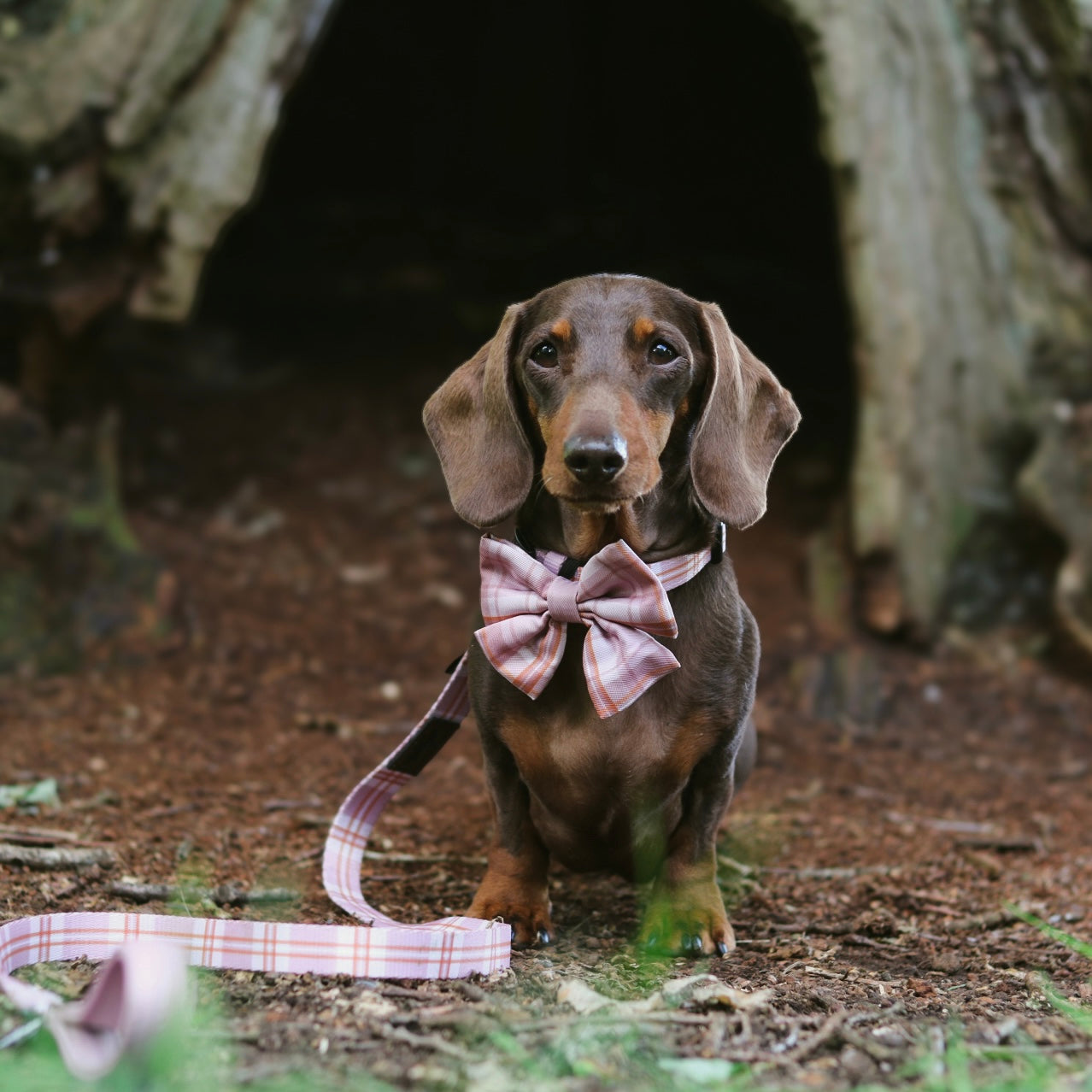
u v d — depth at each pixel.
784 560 7.82
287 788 4.89
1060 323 7.06
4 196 6.11
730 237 11.96
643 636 2.99
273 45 6.43
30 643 6.27
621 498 2.80
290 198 12.12
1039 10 6.81
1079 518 6.85
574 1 11.98
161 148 6.30
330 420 8.92
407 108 12.35
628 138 12.25
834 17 6.75
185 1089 2.05
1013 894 3.94
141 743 5.43
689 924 3.10
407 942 2.70
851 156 6.76
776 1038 2.45
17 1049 2.22
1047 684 6.68
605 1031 2.35
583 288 3.14
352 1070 2.17
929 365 6.89
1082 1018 2.55
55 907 3.15
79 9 6.29
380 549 7.82
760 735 6.07
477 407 3.21
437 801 4.82
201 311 10.01
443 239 11.74
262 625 6.90
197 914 3.22
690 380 3.11
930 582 6.87
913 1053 2.38
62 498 6.62
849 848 4.52
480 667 3.16
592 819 3.21
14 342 6.62
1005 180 7.02
